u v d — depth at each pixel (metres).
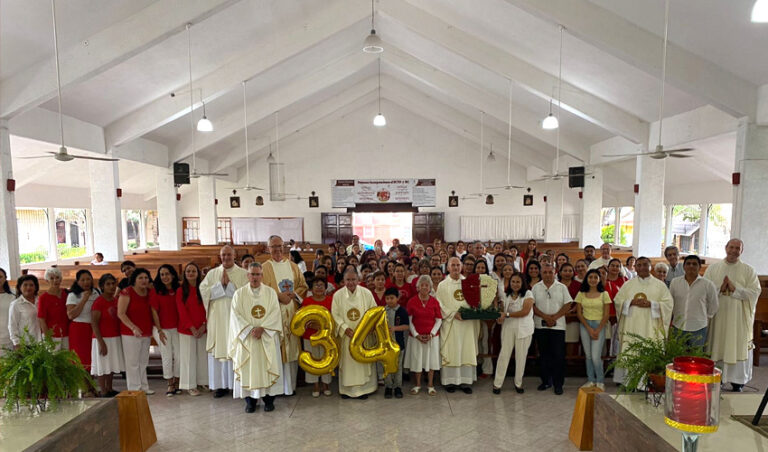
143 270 4.60
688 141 7.40
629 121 8.55
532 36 6.91
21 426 2.60
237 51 7.86
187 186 16.81
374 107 16.53
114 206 8.77
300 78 10.85
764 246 6.13
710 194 11.50
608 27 5.60
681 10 5.01
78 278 4.47
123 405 3.55
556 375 4.76
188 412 4.37
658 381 2.79
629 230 15.08
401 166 16.67
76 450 2.58
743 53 5.32
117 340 4.63
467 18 7.40
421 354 4.72
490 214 16.78
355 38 9.67
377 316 4.39
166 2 5.61
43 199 11.45
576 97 8.44
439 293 4.86
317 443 3.74
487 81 9.91
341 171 16.70
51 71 5.77
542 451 3.61
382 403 4.55
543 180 16.47
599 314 4.71
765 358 5.97
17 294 4.73
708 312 4.45
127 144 9.44
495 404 4.52
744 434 2.44
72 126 7.69
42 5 4.82
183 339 4.71
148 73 7.28
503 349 4.75
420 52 9.77
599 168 11.82
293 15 7.57
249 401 4.35
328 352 4.43
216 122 11.20
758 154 5.98
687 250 12.59
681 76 5.73
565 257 6.64
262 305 4.26
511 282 4.70
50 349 2.94
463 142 16.66
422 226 16.73
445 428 4.00
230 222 16.86
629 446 2.60
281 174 16.77
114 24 5.68
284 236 16.86
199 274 4.80
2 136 6.01
